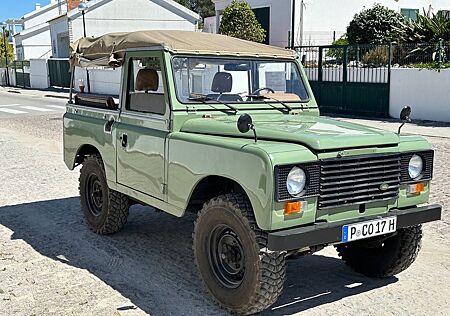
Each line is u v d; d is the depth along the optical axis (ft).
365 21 73.97
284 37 86.74
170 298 15.17
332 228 12.90
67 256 18.65
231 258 14.01
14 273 17.10
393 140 14.26
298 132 13.65
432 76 53.52
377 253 16.42
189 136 14.96
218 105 16.34
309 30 85.81
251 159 12.59
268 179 12.17
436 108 53.67
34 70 131.03
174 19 119.44
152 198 16.62
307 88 18.51
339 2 86.84
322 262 18.22
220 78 16.72
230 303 13.89
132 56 17.46
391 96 57.62
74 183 30.35
